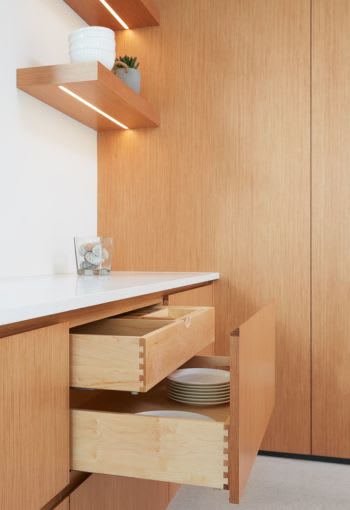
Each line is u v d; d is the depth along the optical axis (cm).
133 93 227
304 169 247
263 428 151
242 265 255
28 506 97
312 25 247
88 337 117
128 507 153
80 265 207
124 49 270
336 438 244
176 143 263
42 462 102
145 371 113
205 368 173
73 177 246
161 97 265
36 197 213
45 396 103
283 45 250
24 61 203
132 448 111
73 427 116
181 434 109
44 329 103
